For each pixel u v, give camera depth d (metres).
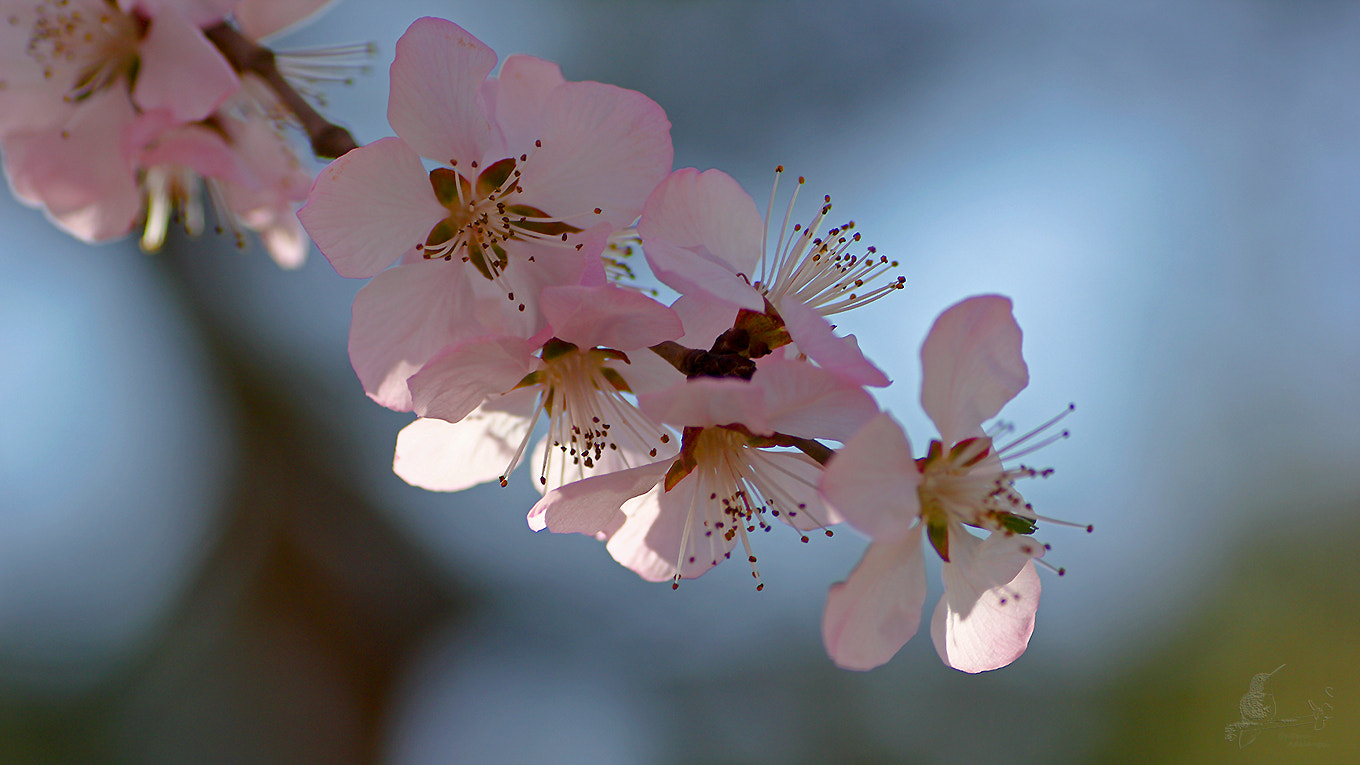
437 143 0.47
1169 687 0.95
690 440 0.46
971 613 0.46
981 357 0.46
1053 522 0.46
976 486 0.46
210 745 0.88
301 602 0.94
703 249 0.47
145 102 0.49
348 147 0.48
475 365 0.46
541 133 0.47
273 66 0.49
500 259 0.47
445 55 0.47
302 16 0.50
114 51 0.49
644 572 0.47
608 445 0.48
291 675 0.91
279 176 0.51
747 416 0.45
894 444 0.45
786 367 0.45
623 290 0.46
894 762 0.96
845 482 0.44
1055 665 0.96
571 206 0.47
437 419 0.47
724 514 0.46
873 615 0.45
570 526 0.46
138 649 0.91
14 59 0.50
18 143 0.50
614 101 0.47
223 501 0.96
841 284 0.47
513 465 0.48
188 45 0.49
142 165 0.50
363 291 0.46
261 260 0.95
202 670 0.91
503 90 0.47
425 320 0.47
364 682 0.94
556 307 0.46
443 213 0.47
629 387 0.47
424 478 0.48
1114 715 0.94
